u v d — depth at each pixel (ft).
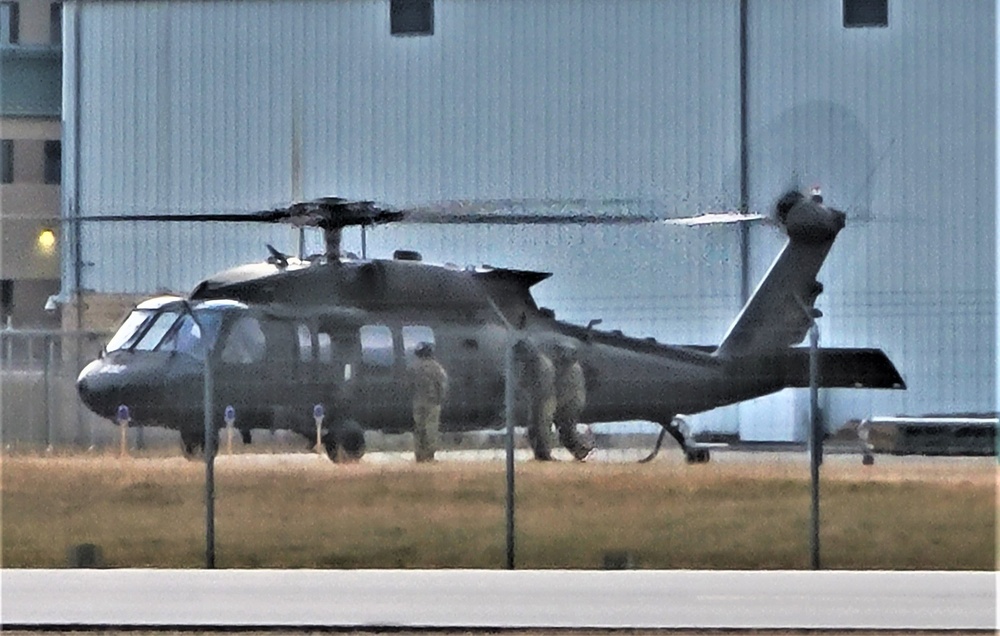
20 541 188.85
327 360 295.07
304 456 286.66
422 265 304.09
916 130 398.01
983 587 155.53
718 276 391.86
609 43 402.31
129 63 406.62
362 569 171.32
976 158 396.98
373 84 404.16
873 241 394.11
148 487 225.76
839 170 398.42
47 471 239.50
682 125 401.49
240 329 293.84
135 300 402.52
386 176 403.95
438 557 179.01
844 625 131.75
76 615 138.10
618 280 391.86
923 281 392.88
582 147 402.31
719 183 401.08
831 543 187.11
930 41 398.62
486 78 402.93
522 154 402.52
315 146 404.57
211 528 170.81
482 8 402.52
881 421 311.06
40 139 502.79
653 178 401.90
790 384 322.14
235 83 405.80
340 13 404.98
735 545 184.55
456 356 295.48
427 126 403.95
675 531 192.95
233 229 403.54
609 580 161.07
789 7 400.88
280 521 200.34
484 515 202.69
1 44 509.76
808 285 337.93
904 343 388.37
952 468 249.96
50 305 406.62
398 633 130.00
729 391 316.60
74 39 407.23
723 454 291.58
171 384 287.48
